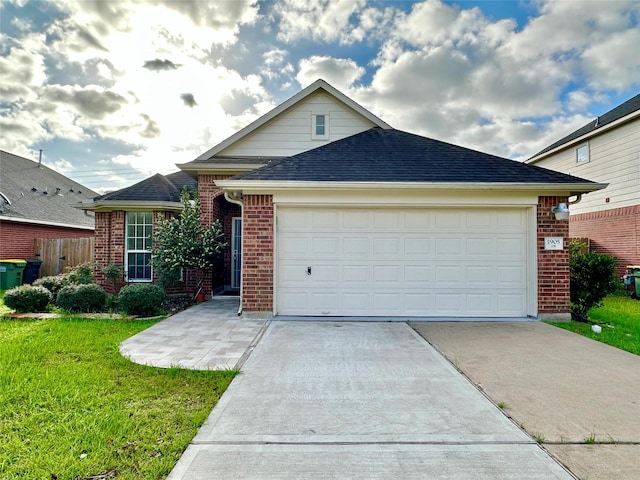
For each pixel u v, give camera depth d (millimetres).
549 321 7754
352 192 7965
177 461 2764
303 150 12336
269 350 5656
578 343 6059
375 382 4359
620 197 13500
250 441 3043
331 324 7461
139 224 11344
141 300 8188
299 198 7996
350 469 2666
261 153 12344
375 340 6246
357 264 8086
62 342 5980
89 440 3039
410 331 6883
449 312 8023
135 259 11305
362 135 10703
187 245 9766
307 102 12438
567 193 7891
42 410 3576
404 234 8078
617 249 13617
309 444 2998
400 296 8055
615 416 3496
